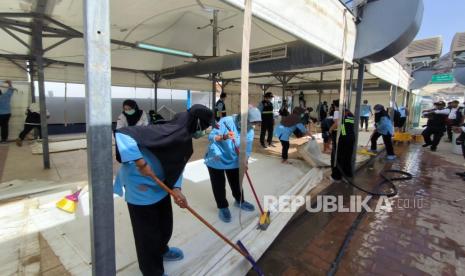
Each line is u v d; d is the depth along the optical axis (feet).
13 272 5.88
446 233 8.64
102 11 3.70
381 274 6.54
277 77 34.58
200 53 22.65
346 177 13.53
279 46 15.88
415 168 17.30
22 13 11.58
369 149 22.70
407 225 9.18
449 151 23.58
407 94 40.52
